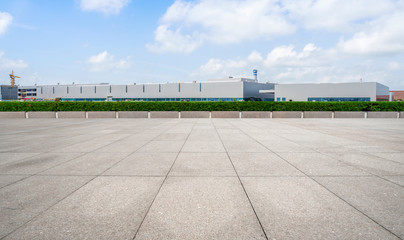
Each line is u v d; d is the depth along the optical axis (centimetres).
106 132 1119
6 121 1745
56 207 333
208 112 2066
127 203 345
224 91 7500
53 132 1125
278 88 6134
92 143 827
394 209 324
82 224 289
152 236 263
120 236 263
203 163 559
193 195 373
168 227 281
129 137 962
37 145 792
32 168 521
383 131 1132
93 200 355
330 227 280
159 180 442
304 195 372
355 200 353
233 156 628
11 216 309
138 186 412
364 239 257
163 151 692
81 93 8544
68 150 711
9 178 456
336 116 2039
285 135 1009
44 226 285
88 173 485
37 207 334
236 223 290
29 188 404
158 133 1080
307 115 2036
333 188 401
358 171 495
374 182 429
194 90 7750
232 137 955
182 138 933
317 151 689
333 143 818
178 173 483
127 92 8238
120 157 621
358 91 5469
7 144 812
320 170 502
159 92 8019
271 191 388
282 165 541
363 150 702
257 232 271
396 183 423
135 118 2038
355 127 1309
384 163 556
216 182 431
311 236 262
